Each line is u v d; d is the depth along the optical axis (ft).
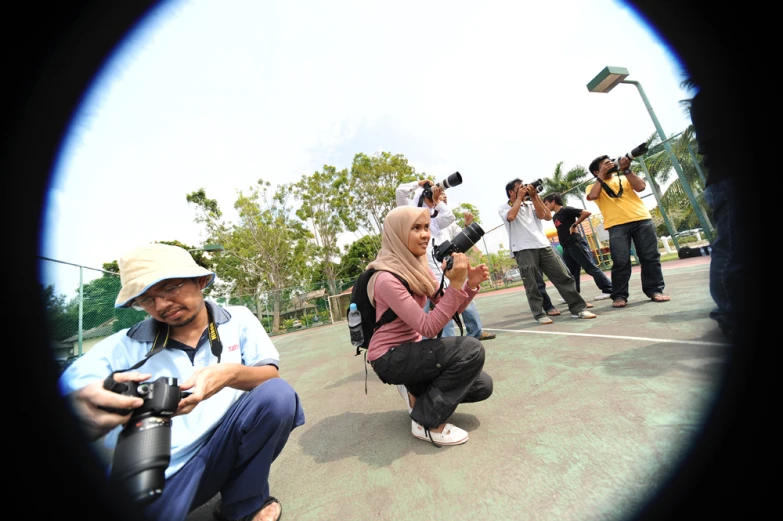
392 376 5.34
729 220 6.17
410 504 3.91
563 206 15.79
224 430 4.03
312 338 34.81
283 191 79.92
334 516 3.99
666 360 6.23
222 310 4.83
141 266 3.88
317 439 6.44
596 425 4.63
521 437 4.81
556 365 7.45
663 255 37.63
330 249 82.94
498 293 44.47
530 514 3.32
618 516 3.08
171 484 3.71
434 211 10.76
